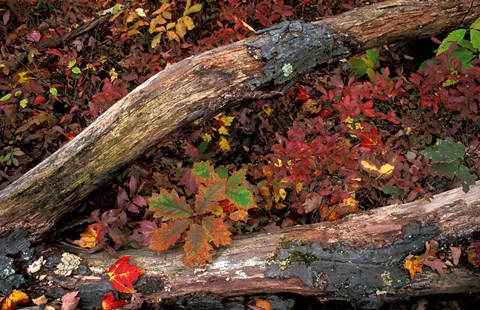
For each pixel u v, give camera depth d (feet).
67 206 5.18
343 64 6.67
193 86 5.26
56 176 5.05
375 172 5.45
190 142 6.02
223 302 5.02
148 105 5.18
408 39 6.28
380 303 4.93
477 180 5.55
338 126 6.33
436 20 6.16
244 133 6.37
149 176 5.91
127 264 4.93
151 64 6.17
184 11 6.38
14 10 6.77
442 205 5.11
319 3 7.06
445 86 6.29
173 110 5.24
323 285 4.91
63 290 4.90
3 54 6.19
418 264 4.91
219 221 5.04
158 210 5.04
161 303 4.97
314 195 5.50
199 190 5.11
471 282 4.93
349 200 5.51
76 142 5.10
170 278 4.99
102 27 6.90
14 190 4.99
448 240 4.99
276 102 6.53
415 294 4.95
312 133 6.18
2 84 6.23
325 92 6.05
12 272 4.88
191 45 6.46
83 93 6.37
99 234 5.14
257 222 5.66
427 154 5.23
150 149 5.38
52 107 6.10
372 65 6.59
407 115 6.41
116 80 5.87
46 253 5.04
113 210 5.22
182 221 5.03
